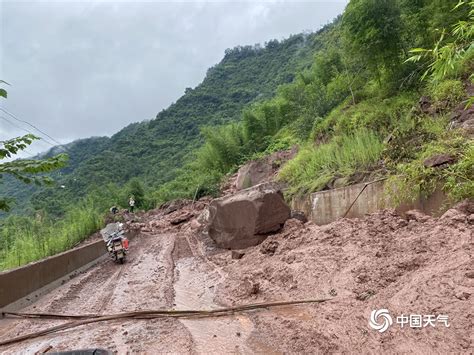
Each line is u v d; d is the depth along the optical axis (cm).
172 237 1777
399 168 740
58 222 1670
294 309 514
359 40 1127
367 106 1226
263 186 1397
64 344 479
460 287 386
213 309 591
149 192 4222
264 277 698
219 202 1159
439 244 495
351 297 488
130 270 1048
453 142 673
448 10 901
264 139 3306
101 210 2691
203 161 3672
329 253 654
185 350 426
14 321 632
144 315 575
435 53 273
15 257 1070
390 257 534
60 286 902
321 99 1808
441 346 324
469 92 843
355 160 998
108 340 479
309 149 1430
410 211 649
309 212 1080
